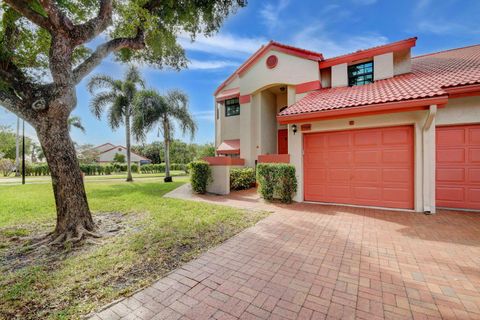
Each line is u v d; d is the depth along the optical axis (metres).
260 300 3.20
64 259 4.57
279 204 9.52
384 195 8.48
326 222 6.90
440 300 3.16
